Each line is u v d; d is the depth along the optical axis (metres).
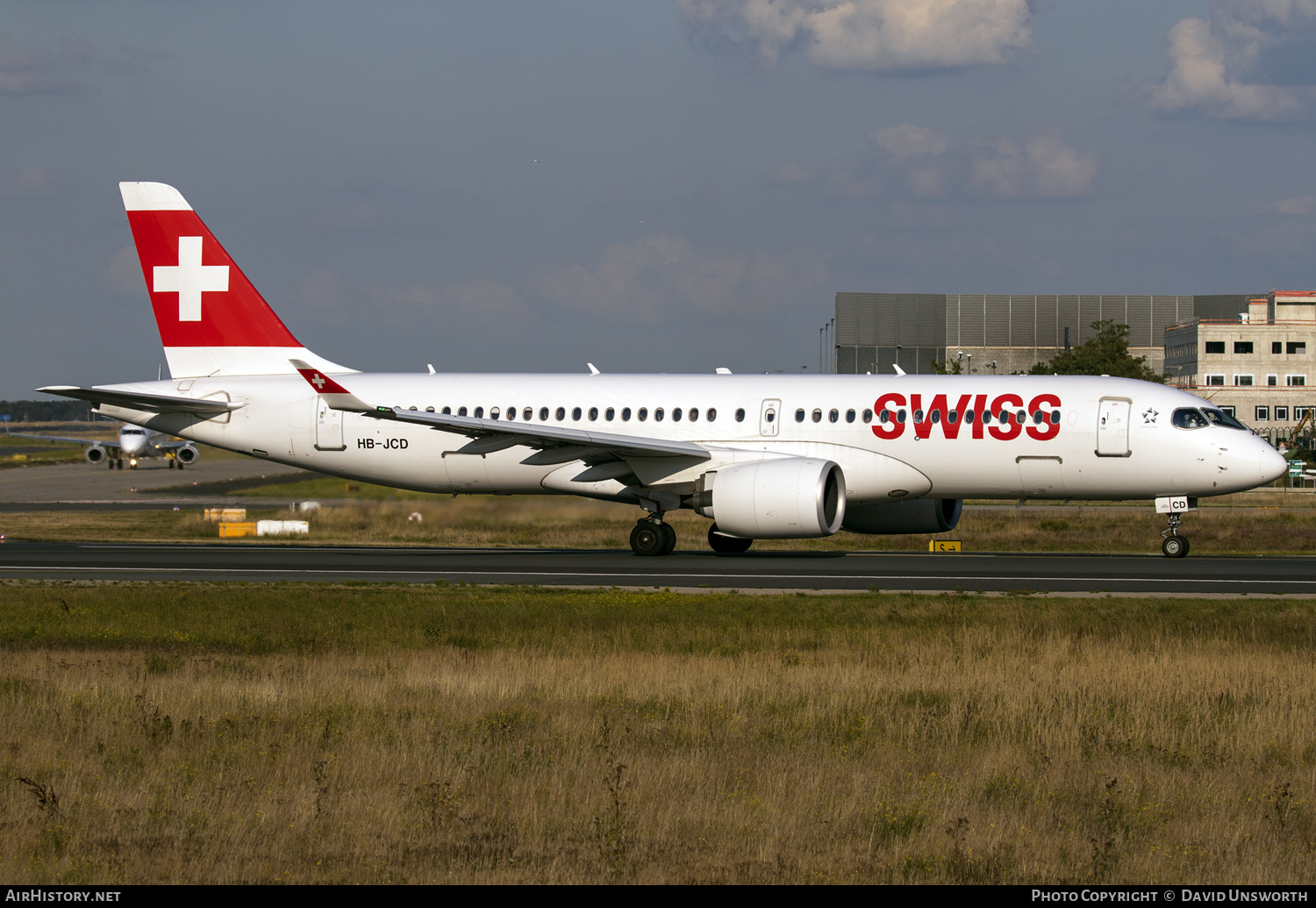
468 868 30.00
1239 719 45.00
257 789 36.03
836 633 64.06
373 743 40.62
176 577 91.44
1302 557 108.75
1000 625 66.31
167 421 120.19
